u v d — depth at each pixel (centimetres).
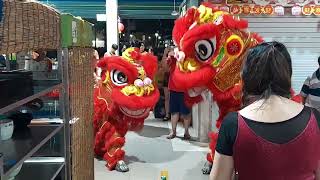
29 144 180
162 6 939
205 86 382
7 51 129
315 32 551
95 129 484
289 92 136
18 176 208
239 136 129
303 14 546
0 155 129
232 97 375
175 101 605
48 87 205
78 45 259
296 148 126
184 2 671
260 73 133
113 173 445
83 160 284
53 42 203
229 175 135
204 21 376
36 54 321
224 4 542
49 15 192
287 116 130
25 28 149
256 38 396
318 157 131
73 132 244
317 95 441
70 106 238
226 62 371
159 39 1011
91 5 891
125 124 468
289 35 552
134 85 445
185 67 379
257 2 543
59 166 225
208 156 432
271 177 127
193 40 369
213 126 575
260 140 126
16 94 164
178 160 495
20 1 143
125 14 939
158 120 782
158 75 784
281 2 544
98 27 925
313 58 559
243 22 381
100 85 477
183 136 628
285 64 133
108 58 461
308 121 130
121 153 462
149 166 469
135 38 991
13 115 217
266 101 132
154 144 577
